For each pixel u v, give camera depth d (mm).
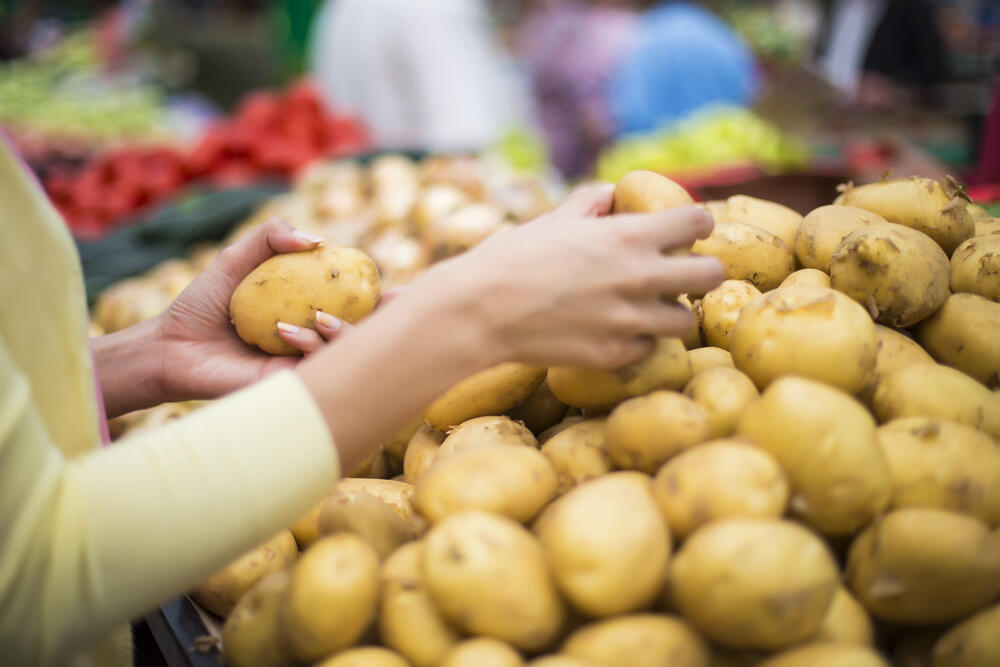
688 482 583
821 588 529
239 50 5531
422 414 854
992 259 803
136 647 938
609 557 543
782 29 4816
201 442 539
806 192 1761
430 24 2953
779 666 542
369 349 568
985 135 1857
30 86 4656
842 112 3836
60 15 7164
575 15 3689
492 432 777
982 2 4816
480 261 588
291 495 550
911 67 4055
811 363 667
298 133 2947
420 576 594
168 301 1671
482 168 2154
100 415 743
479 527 576
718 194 1764
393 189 2053
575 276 583
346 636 583
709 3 4465
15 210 618
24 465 486
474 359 581
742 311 729
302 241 929
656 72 3277
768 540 532
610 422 674
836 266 788
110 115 4230
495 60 3383
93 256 2166
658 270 601
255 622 639
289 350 934
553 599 570
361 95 3121
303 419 556
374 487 789
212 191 2596
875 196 894
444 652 583
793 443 586
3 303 602
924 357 755
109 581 508
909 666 603
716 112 2777
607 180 2672
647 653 537
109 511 508
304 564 589
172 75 5586
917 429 653
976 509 623
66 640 507
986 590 561
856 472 583
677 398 658
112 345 974
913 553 560
